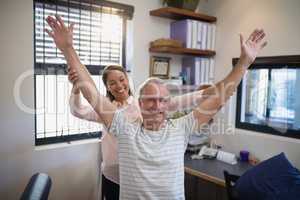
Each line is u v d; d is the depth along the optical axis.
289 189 1.60
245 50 1.17
